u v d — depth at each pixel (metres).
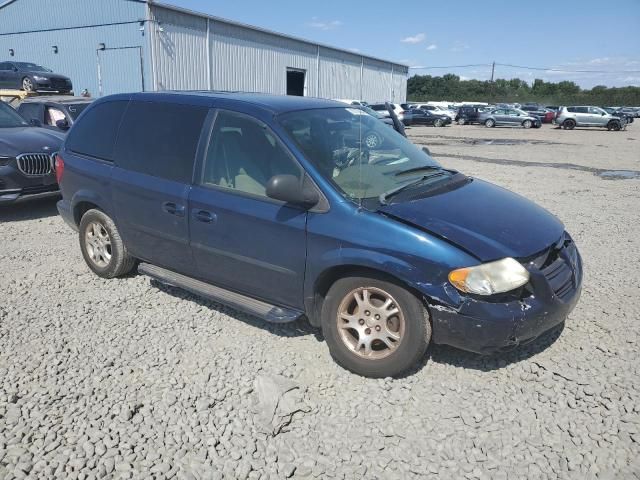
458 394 3.33
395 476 2.69
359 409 3.20
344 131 4.18
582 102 83.25
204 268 4.21
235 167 3.97
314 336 4.07
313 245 3.52
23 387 3.39
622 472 2.71
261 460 2.79
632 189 10.88
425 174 4.17
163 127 4.46
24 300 4.71
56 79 23.08
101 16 27.39
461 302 3.16
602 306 4.62
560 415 3.14
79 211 5.32
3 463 2.74
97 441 2.91
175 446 2.88
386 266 3.24
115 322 4.30
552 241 3.56
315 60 39.28
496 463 2.77
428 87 102.25
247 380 3.48
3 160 7.43
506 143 23.44
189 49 28.17
